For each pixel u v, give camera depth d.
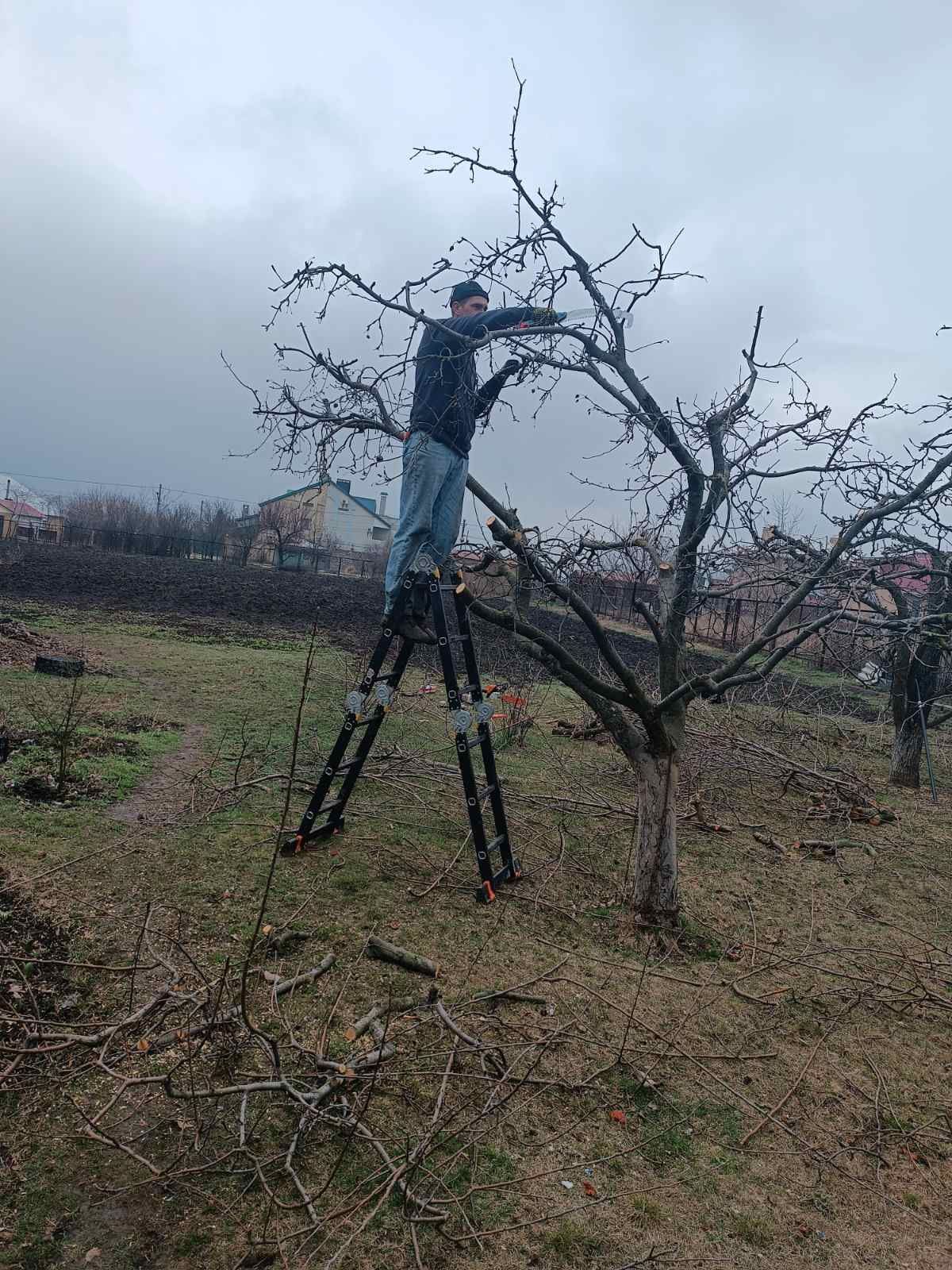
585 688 5.46
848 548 4.74
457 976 4.60
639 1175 3.30
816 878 6.99
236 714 9.97
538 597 5.34
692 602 5.59
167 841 5.91
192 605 20.72
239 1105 3.38
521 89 4.18
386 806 7.34
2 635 12.97
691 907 6.04
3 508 57.94
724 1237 3.04
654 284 4.53
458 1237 2.87
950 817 9.37
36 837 5.68
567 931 5.36
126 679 11.45
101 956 4.35
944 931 6.11
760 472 4.73
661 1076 3.96
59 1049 3.57
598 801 8.25
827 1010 4.78
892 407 4.50
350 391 5.58
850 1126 3.78
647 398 4.81
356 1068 3.63
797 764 10.09
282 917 5.00
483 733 5.86
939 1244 3.13
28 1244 2.66
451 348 4.84
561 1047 4.07
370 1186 3.05
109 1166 3.02
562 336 4.79
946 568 5.18
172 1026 3.82
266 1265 2.68
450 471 5.41
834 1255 3.02
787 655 5.40
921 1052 4.44
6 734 7.70
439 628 5.48
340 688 11.81
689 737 10.39
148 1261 2.65
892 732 13.88
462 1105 3.54
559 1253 2.87
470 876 6.02
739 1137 3.61
